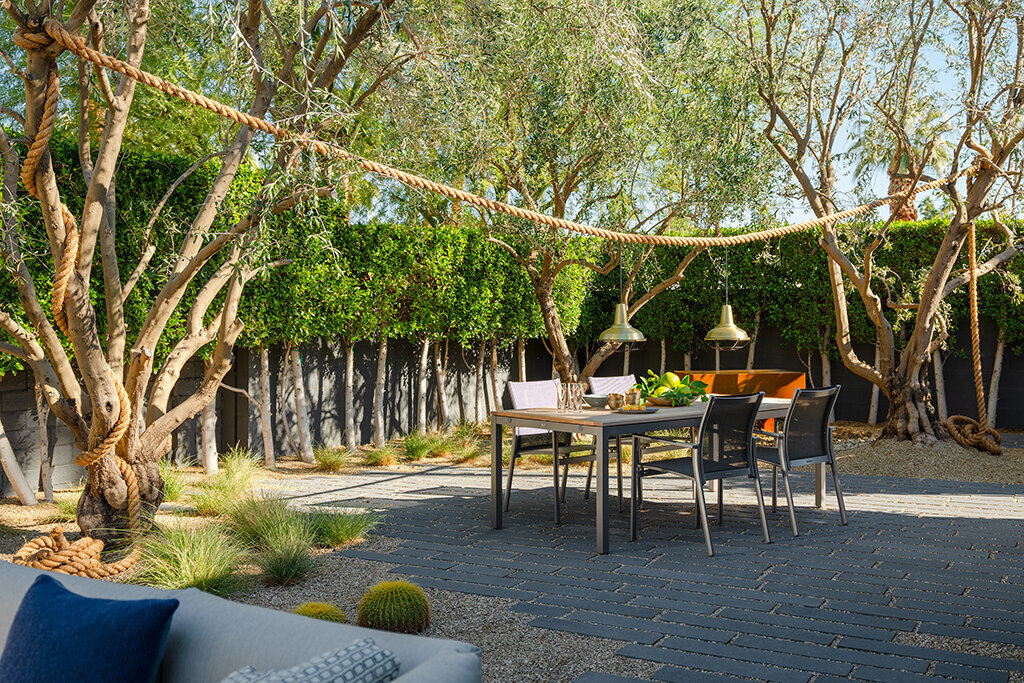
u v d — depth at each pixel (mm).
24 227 5586
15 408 6289
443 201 8766
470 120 6188
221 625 1628
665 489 6695
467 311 9773
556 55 7023
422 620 3213
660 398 5750
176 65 8547
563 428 4805
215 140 10195
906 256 10641
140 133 9930
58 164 5867
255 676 1340
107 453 4586
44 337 4371
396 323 9133
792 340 11820
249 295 7469
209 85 9312
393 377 10055
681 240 4164
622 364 12945
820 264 11188
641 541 4824
